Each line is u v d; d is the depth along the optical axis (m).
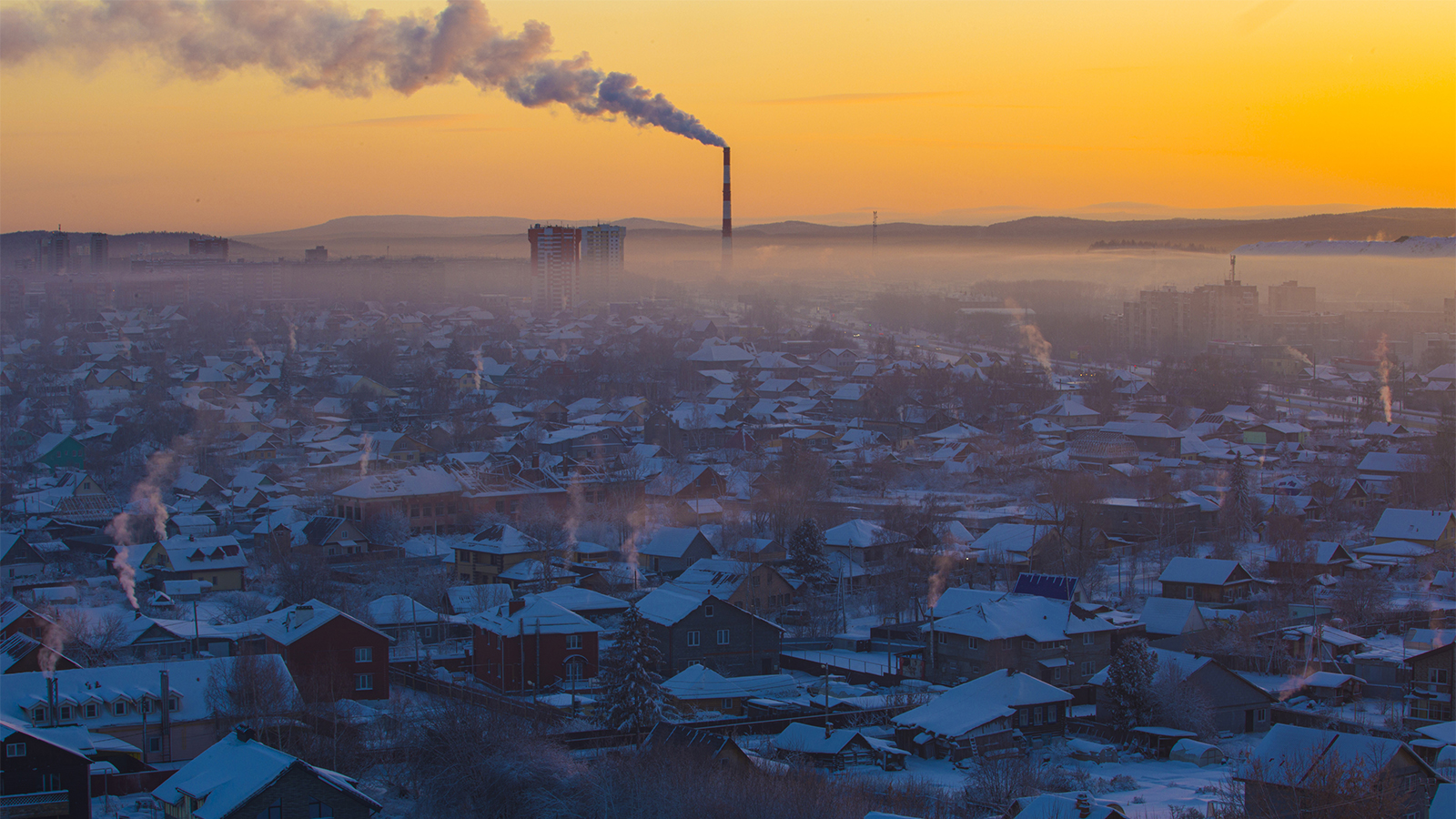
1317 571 115.56
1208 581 106.50
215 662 72.81
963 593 96.19
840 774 66.81
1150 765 72.88
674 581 110.50
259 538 132.25
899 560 120.50
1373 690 86.38
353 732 69.81
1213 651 91.19
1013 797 61.44
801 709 79.00
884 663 93.12
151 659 88.44
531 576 113.12
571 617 87.56
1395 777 58.12
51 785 57.41
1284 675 88.44
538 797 60.00
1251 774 59.09
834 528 124.44
